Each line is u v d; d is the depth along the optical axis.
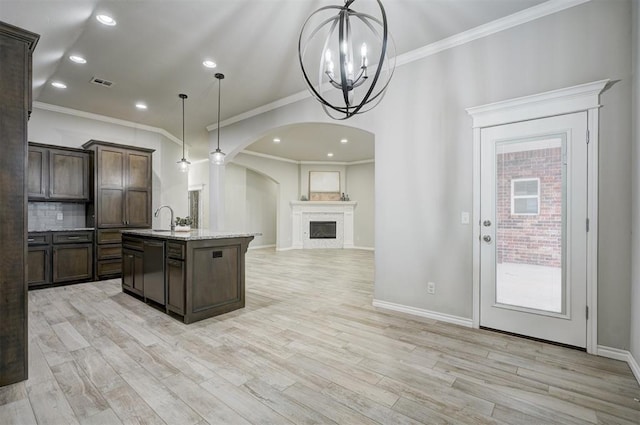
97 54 3.39
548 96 2.57
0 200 2.00
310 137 6.87
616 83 2.34
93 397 1.86
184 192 7.09
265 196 10.27
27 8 2.28
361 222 9.88
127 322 3.12
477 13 2.70
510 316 2.81
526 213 2.73
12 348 2.02
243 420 1.66
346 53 1.81
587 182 2.45
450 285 3.12
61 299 3.93
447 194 3.13
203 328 2.97
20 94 2.08
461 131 3.05
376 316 3.32
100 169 4.95
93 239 4.90
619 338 2.33
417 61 3.31
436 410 1.75
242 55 3.43
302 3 2.57
